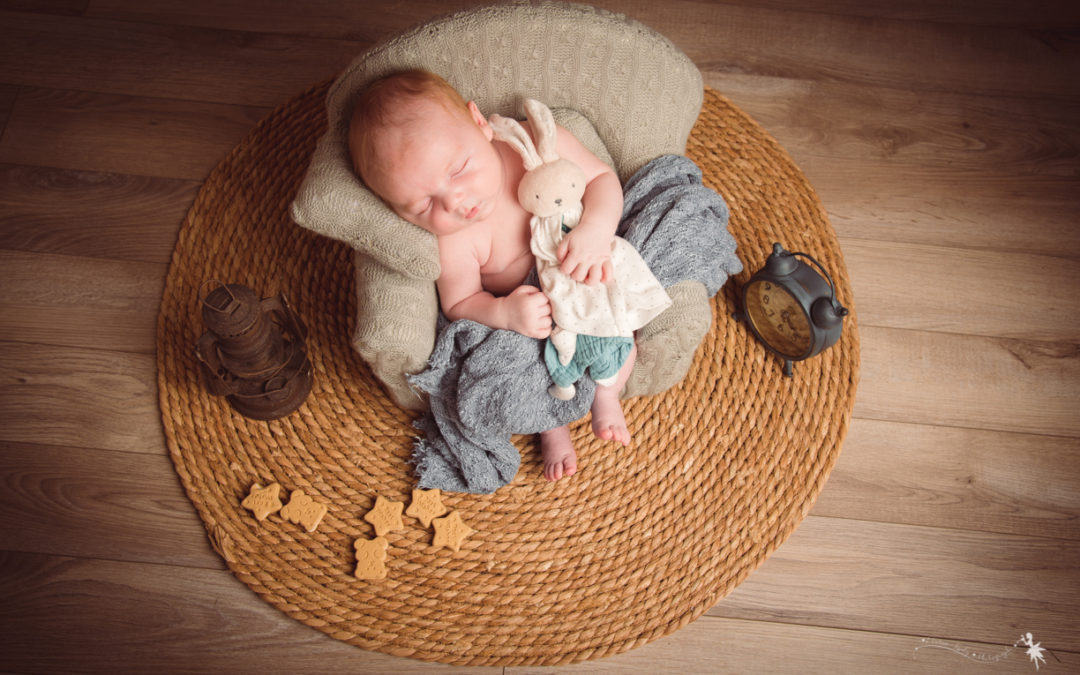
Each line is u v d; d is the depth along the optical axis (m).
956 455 1.66
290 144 1.84
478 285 1.45
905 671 1.51
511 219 1.40
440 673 1.50
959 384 1.72
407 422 1.62
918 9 2.07
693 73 1.53
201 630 1.52
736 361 1.67
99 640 1.51
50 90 1.95
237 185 1.80
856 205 1.88
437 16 1.44
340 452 1.60
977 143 1.93
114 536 1.58
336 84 1.46
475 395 1.37
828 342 1.50
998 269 1.81
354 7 2.05
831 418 1.62
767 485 1.58
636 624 1.49
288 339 1.53
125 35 2.01
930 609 1.55
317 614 1.48
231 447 1.60
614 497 1.57
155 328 1.74
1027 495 1.63
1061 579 1.57
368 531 1.54
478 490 1.52
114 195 1.86
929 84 1.99
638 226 1.43
